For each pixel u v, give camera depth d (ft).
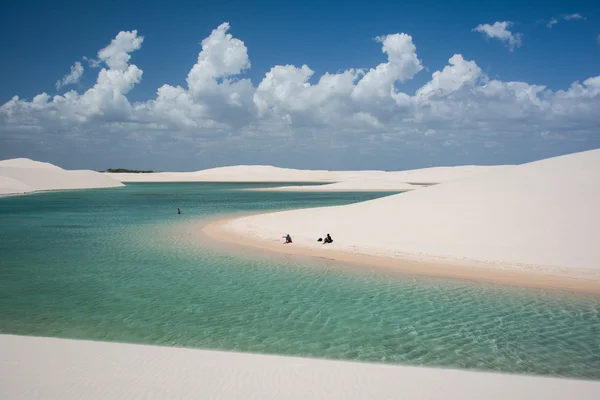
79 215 113.80
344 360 25.44
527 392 19.79
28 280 45.24
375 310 35.24
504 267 47.09
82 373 20.83
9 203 160.56
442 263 49.85
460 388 20.01
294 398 18.42
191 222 95.91
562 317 33.32
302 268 49.93
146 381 19.98
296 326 31.58
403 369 22.29
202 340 28.76
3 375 20.52
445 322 32.35
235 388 19.34
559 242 51.93
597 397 19.42
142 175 574.15
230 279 45.47
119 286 42.86
